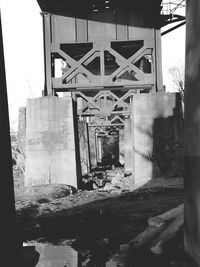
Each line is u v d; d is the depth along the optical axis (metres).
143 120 21.12
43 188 19.62
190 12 7.34
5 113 5.44
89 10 22.53
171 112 21.06
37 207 16.14
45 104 21.19
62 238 10.65
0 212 4.93
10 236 5.32
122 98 30.91
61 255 8.85
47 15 22.42
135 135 21.11
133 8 22.38
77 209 15.53
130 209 14.66
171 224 9.68
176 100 21.11
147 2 22.22
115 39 22.42
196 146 6.78
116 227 11.68
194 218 6.94
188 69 7.45
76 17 22.42
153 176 20.81
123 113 31.83
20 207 15.59
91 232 11.24
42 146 21.11
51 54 22.81
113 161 64.31
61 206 16.38
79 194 19.75
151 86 22.33
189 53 7.38
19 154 35.12
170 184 19.25
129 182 24.11
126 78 33.75
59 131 21.05
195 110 6.86
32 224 12.77
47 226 12.41
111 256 8.53
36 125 21.20
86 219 13.31
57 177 20.92
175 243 8.27
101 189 22.20
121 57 22.22
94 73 32.78
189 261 7.20
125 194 18.81
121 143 52.94
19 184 27.58
